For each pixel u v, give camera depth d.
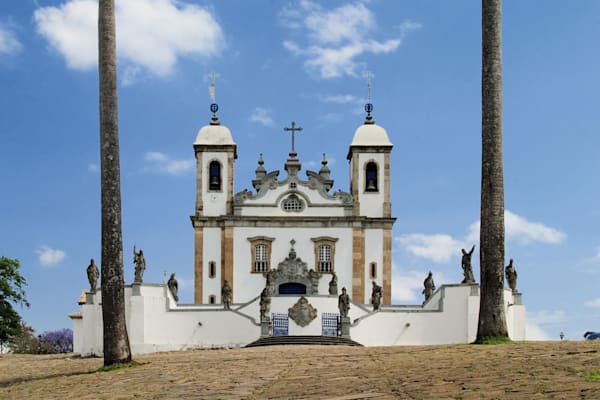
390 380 22.19
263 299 53.34
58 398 25.34
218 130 71.50
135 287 53.44
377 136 71.44
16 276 60.19
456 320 53.44
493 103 33.69
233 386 23.39
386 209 70.12
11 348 83.75
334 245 68.56
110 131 33.53
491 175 33.41
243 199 69.44
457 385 20.08
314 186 69.69
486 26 34.06
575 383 18.53
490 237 33.19
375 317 54.06
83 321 52.47
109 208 33.25
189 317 53.72
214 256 68.62
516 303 54.16
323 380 23.28
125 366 32.50
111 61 33.88
